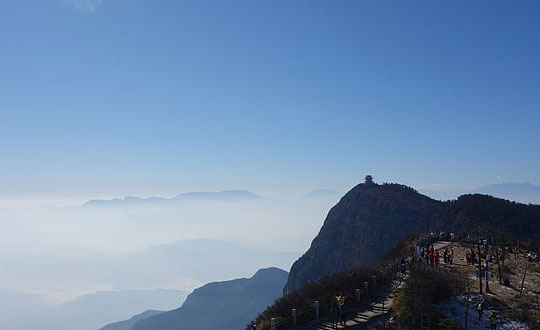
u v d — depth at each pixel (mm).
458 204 126562
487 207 115812
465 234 57844
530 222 100375
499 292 29469
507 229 94875
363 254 133625
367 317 24969
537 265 38188
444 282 29344
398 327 23250
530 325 23734
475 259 39281
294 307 26844
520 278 33156
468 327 23781
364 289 29469
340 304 24328
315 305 25719
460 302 27719
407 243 56781
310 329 24094
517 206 112750
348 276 31594
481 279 32094
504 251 44906
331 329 23531
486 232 71188
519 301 27281
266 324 25172
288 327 24719
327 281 30891
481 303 25109
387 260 46906
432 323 23859
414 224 133875
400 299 25922
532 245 49969
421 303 25203
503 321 24516
